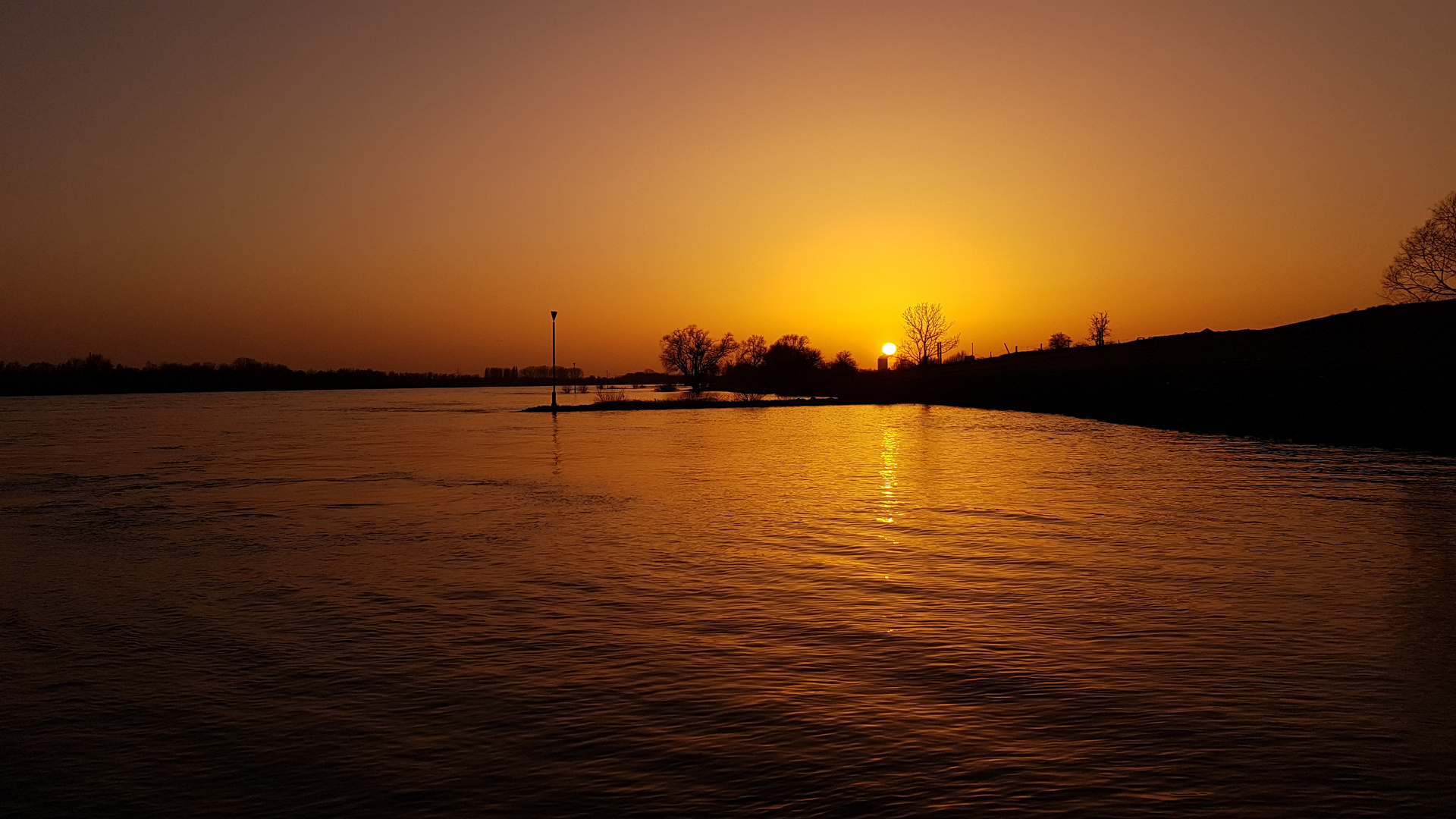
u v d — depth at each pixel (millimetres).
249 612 11602
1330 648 9594
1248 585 12562
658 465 31219
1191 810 5988
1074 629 10453
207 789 6512
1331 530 17156
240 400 131375
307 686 8742
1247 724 7488
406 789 6453
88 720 7926
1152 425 54125
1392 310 74750
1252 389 56938
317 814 6098
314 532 17922
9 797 6426
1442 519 18469
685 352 166375
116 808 6230
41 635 10602
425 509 20938
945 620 10875
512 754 7062
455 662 9414
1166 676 8742
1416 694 8164
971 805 6105
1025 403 78562
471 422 63719
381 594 12508
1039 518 18891
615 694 8406
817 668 9109
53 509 21844
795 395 118625
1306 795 6188
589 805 6172
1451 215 53812
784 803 6160
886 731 7441
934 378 109062
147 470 31297
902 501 21625
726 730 7500
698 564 14328
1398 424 40531
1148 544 15766
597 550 15602
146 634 10625
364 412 85062
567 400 114812
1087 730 7402
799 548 15695
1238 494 22531
